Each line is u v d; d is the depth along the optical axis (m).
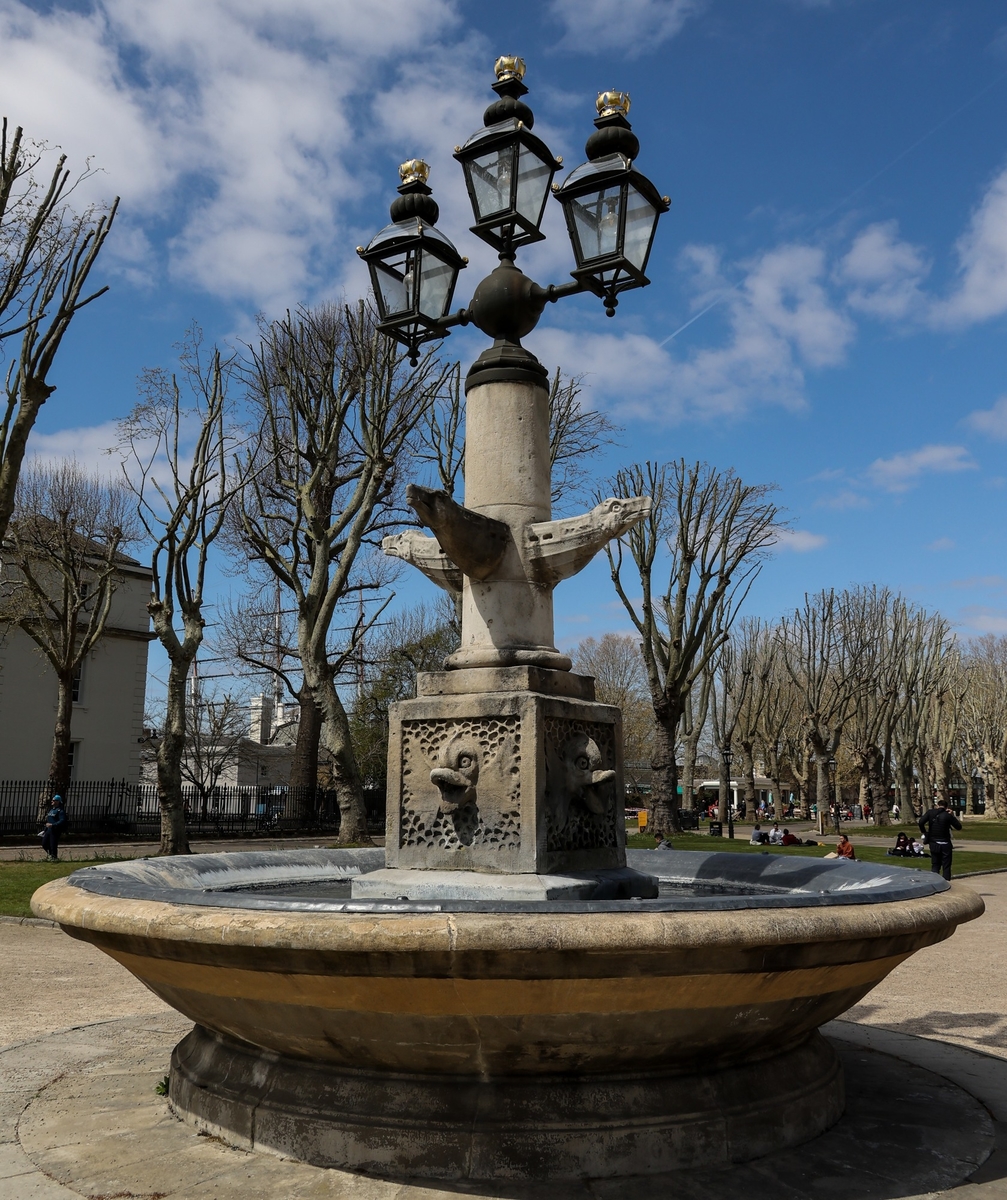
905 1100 4.30
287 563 23.98
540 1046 3.10
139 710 35.94
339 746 23.25
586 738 4.25
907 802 51.38
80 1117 3.91
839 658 48.91
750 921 2.94
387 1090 3.28
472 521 4.20
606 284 4.70
